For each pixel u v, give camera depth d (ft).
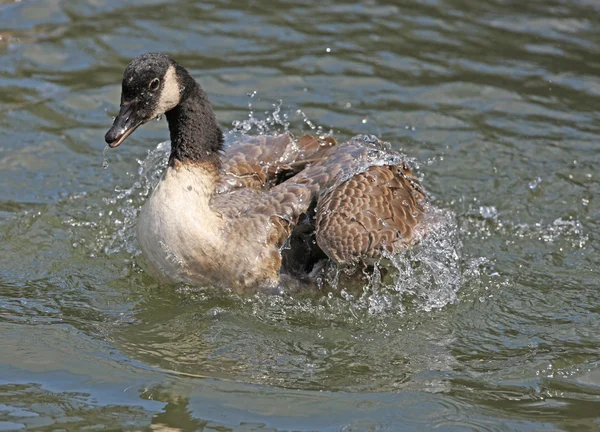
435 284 41.42
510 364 35.58
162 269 39.22
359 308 39.73
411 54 60.75
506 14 66.08
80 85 56.18
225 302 39.58
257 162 43.52
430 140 52.70
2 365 33.91
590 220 46.93
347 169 41.37
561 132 53.67
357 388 33.53
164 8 64.54
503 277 42.24
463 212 47.37
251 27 62.95
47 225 45.06
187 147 38.70
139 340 36.40
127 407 31.58
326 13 65.36
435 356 36.14
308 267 41.45
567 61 60.70
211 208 39.60
